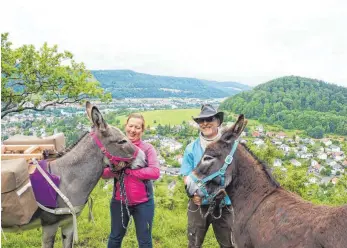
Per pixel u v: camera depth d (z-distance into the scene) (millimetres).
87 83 23438
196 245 4305
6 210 3840
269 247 3113
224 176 3518
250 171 3555
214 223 4184
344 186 10281
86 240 6324
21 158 4113
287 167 8156
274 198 3340
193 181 3564
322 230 2754
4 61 20656
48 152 4527
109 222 6973
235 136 3539
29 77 22031
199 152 3975
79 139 4414
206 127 3887
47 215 4238
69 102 23906
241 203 3541
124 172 4164
